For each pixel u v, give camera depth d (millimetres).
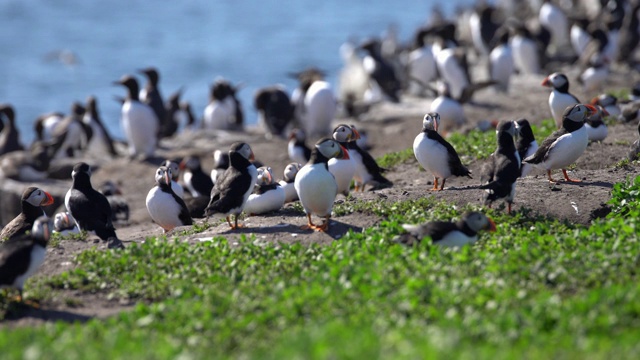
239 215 16422
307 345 9578
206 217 17250
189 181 20406
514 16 52656
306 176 14297
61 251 14641
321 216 14875
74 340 10453
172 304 11664
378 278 11680
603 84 29609
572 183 16531
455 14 59500
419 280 11445
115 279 13117
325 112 29172
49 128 32125
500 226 14180
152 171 26047
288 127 30516
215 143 29297
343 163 17344
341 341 9609
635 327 9984
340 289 11562
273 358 9398
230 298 11656
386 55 46375
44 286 12984
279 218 15914
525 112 26562
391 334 9836
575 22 37156
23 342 10516
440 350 9266
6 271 11914
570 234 13734
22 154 26781
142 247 14125
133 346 10023
